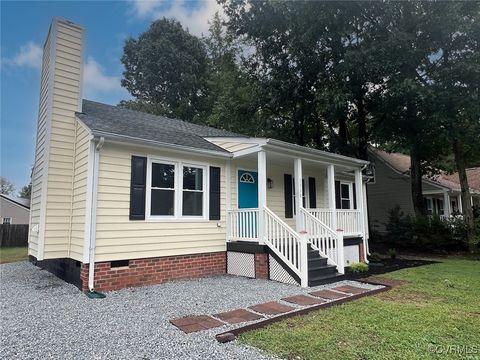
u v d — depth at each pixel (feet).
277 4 48.62
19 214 90.22
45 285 23.66
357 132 63.31
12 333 13.30
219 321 14.76
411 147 50.62
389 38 43.39
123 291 21.39
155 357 10.91
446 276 26.99
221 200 29.32
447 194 63.87
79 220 22.88
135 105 91.97
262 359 10.73
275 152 27.78
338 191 42.83
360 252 35.81
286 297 19.42
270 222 25.86
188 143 27.09
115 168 22.84
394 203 67.62
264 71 61.41
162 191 25.39
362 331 13.29
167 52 92.32
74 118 25.77
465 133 44.11
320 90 51.08
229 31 61.11
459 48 43.57
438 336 12.75
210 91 92.22
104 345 11.97
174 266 25.26
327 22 46.80
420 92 41.19
